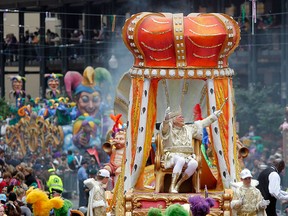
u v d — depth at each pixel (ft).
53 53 269.64
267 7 215.31
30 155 187.21
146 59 102.22
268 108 190.80
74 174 160.76
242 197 100.22
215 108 102.22
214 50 101.65
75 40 265.34
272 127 189.88
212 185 104.47
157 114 109.29
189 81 108.37
